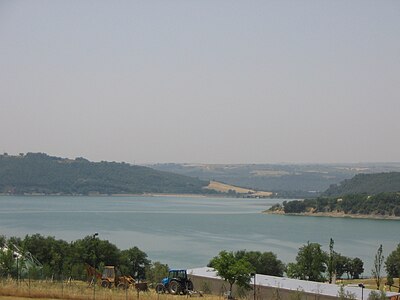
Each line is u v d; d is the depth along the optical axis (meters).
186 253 162.00
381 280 113.69
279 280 78.44
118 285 67.06
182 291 65.56
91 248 96.88
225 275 69.94
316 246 106.44
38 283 63.50
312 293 68.50
